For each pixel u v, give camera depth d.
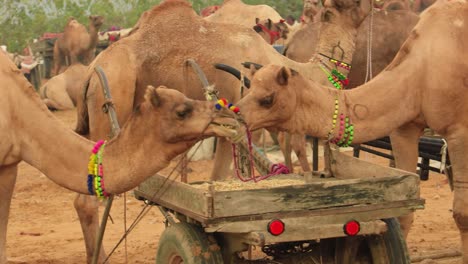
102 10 35.00
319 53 8.95
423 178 8.48
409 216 7.53
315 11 17.77
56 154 6.01
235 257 6.25
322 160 14.37
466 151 7.20
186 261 5.86
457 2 7.30
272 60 9.12
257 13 17.11
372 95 6.89
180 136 5.36
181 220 6.22
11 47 32.72
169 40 8.88
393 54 12.22
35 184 13.62
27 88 6.21
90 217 8.02
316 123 6.60
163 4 9.09
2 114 6.09
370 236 6.21
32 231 10.46
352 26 8.91
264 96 6.30
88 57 25.84
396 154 7.66
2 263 6.59
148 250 9.41
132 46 8.77
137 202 12.15
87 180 5.80
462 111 7.12
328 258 6.45
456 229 10.18
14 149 6.17
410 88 7.05
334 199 5.79
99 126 8.46
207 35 9.04
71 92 23.06
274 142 15.16
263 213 5.62
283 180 6.80
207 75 8.89
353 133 6.73
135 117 5.54
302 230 5.68
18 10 35.12
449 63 7.04
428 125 7.23
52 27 34.03
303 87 6.54
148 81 8.77
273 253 6.62
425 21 7.27
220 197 5.52
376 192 5.90
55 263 8.84
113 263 8.84
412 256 8.39
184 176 6.96
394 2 17.02
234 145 6.28
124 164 5.60
